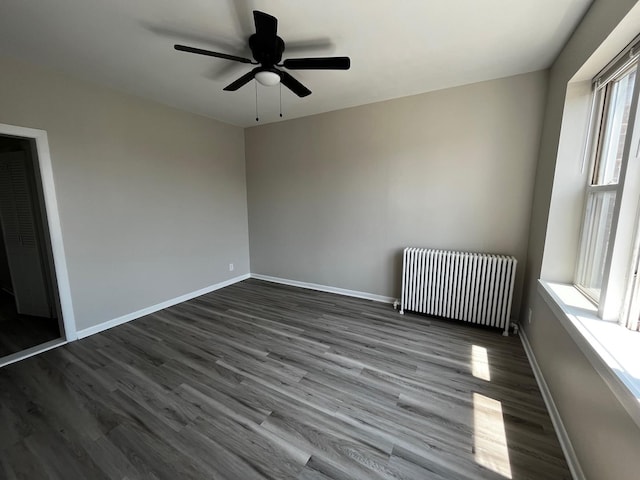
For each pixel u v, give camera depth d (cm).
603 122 192
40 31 193
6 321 314
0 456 152
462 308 297
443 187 313
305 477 139
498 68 252
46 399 193
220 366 231
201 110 365
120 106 298
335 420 174
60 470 144
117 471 143
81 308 281
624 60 159
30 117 238
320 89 298
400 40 206
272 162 433
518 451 152
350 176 369
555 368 180
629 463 101
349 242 386
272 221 451
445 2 166
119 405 188
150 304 343
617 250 146
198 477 140
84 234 278
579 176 207
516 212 282
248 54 226
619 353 122
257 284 456
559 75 222
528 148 269
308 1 165
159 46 214
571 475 139
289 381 212
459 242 313
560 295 191
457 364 232
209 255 415
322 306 360
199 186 392
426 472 141
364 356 245
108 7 169
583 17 177
